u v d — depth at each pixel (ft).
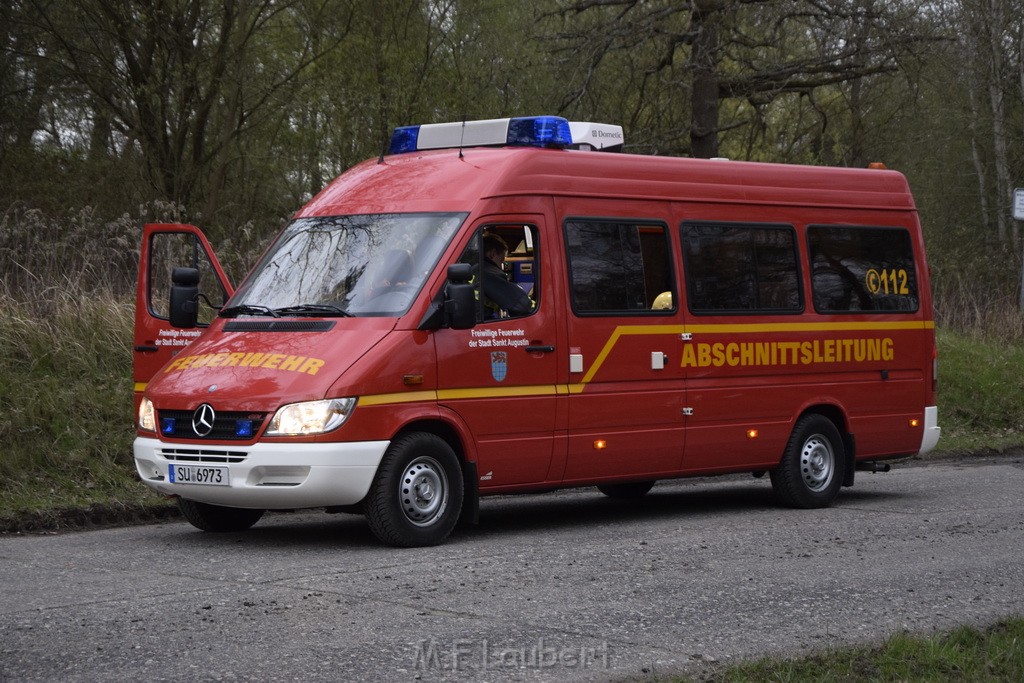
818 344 38.40
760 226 37.45
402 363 29.17
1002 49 105.81
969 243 104.73
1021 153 107.96
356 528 32.99
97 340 44.50
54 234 50.08
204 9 72.38
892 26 80.38
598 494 42.68
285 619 21.58
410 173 33.12
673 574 26.05
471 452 30.53
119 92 74.64
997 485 42.86
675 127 96.53
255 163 84.28
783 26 82.99
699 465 35.65
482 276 31.12
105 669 18.39
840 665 18.71
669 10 82.17
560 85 80.79
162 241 51.13
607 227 33.86
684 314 35.22
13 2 71.87
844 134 117.60
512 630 21.01
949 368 63.87
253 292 31.94
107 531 32.65
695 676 18.21
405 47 76.18
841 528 32.94
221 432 28.48
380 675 18.17
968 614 22.63
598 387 33.19
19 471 36.42
